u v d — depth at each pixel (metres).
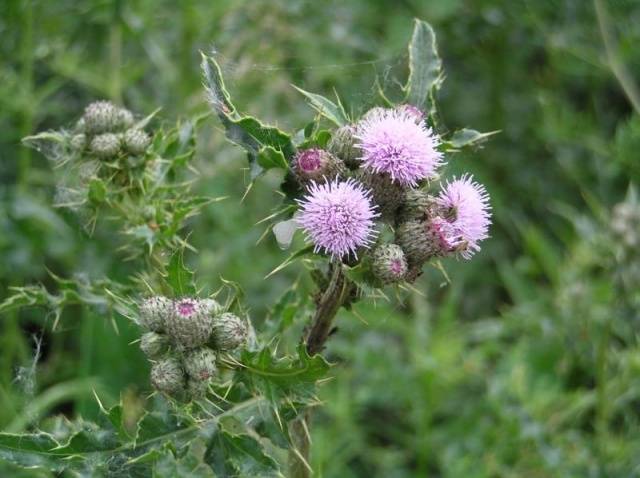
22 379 0.33
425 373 0.36
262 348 0.20
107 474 0.21
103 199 0.25
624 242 0.34
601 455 0.34
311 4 0.45
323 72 0.41
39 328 0.38
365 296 0.21
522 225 0.47
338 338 0.38
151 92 0.44
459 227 0.21
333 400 0.37
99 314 0.25
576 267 0.40
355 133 0.21
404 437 0.39
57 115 0.43
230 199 0.42
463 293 0.45
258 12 0.42
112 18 0.40
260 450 0.21
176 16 0.43
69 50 0.43
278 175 0.21
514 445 0.36
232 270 0.40
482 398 0.38
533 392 0.39
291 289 0.26
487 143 0.49
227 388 0.21
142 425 0.21
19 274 0.38
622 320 0.35
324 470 0.35
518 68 0.51
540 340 0.40
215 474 0.21
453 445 0.37
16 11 0.39
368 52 0.45
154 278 0.26
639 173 0.44
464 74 0.51
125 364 0.37
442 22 0.49
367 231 0.20
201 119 0.27
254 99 0.39
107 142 0.26
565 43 0.48
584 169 0.47
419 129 0.21
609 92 0.52
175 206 0.26
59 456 0.21
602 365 0.35
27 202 0.37
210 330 0.20
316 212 0.20
